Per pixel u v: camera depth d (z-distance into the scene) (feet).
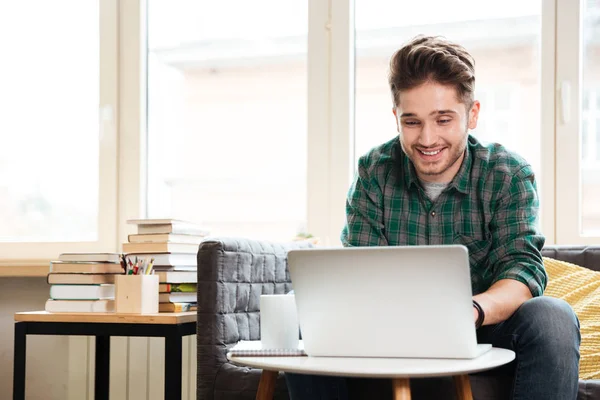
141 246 7.35
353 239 6.17
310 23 9.12
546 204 8.32
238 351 4.54
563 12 8.31
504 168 5.87
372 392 5.35
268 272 6.86
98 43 9.83
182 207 9.64
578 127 8.27
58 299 7.12
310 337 4.45
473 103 5.59
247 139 9.47
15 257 9.82
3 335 9.75
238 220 9.46
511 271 5.38
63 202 9.98
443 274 4.12
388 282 4.23
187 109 9.67
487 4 8.70
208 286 6.14
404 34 8.95
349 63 8.98
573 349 4.78
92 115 9.94
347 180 8.93
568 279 7.07
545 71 8.36
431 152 5.45
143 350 9.34
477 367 3.97
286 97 9.35
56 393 9.57
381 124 8.96
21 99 10.14
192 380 9.02
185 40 9.70
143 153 9.67
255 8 9.49
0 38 10.21
